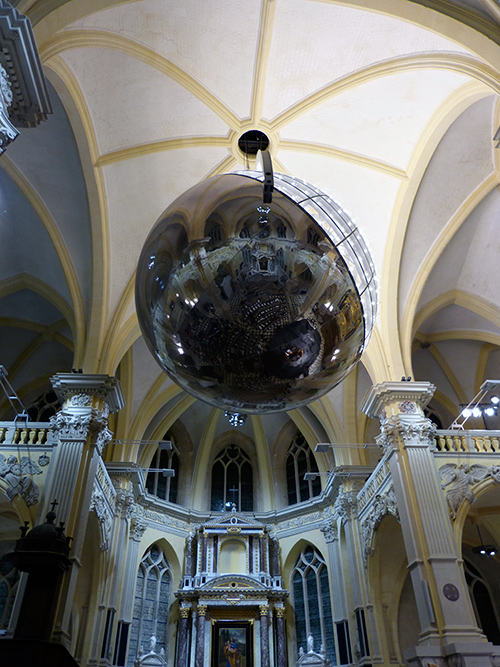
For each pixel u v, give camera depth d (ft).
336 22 35.14
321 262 13.53
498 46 26.66
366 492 51.67
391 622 47.98
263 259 13.16
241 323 12.82
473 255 48.60
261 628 56.13
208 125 41.96
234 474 72.02
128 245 46.06
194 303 12.94
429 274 47.55
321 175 45.44
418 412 42.75
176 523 63.77
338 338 13.56
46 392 61.26
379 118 41.09
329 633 56.75
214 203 13.88
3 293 49.60
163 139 41.96
